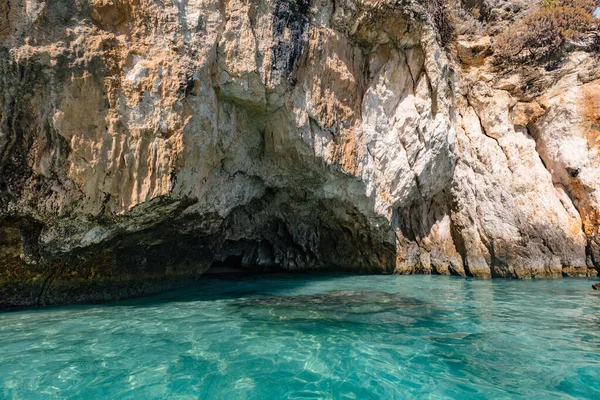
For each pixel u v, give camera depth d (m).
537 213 9.86
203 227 7.21
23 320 4.70
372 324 4.68
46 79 4.70
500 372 3.33
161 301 6.05
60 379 3.07
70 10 4.85
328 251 10.98
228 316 4.98
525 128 10.99
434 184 10.29
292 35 7.19
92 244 5.59
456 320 4.94
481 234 9.86
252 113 7.43
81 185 5.02
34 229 5.16
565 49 10.76
